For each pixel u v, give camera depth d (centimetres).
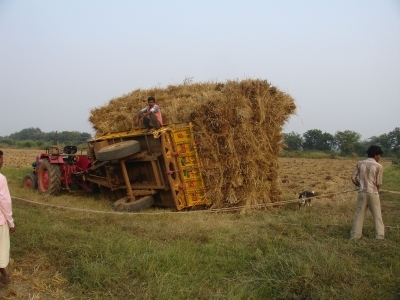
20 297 447
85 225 722
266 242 615
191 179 916
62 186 1198
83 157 1174
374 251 581
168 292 443
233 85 951
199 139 909
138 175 989
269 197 996
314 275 463
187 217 833
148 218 812
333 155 5219
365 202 671
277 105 992
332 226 746
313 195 980
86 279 470
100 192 1199
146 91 1205
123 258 524
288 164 3397
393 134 6800
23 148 6525
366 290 445
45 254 550
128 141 946
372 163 672
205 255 565
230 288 461
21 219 733
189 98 1007
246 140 912
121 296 440
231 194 916
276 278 469
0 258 463
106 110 1197
